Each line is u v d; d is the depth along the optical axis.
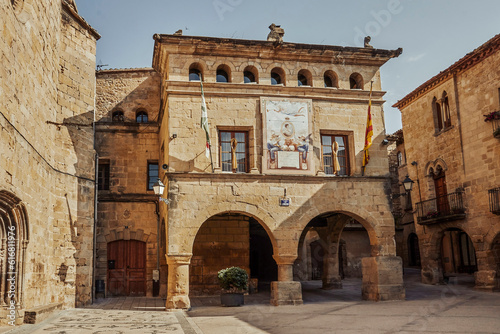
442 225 24.20
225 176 17.41
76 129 18.81
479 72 22.11
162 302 19.36
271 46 18.53
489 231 21.20
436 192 25.61
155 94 24.17
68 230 17.77
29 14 13.98
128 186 22.69
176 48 18.11
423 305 15.97
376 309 15.20
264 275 29.39
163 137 20.73
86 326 12.75
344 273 30.47
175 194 16.94
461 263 28.64
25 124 13.76
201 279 21.61
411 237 33.34
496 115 20.67
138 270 22.12
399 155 34.00
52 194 16.97
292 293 17.03
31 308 13.99
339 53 19.19
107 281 21.75
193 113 17.78
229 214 22.28
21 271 13.30
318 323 12.69
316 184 18.14
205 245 21.89
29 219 13.74
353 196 18.34
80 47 19.45
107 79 24.00
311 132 18.48
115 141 23.03
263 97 18.34
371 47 19.80
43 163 15.65
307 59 19.22
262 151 17.94
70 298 17.48
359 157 18.84
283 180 17.89
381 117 19.39
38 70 15.18
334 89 19.00
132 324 13.11
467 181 22.80
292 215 17.72
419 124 26.88
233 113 18.09
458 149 23.48
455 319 12.60
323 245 23.59
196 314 15.28
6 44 11.91
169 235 16.64
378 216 18.41
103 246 21.81
